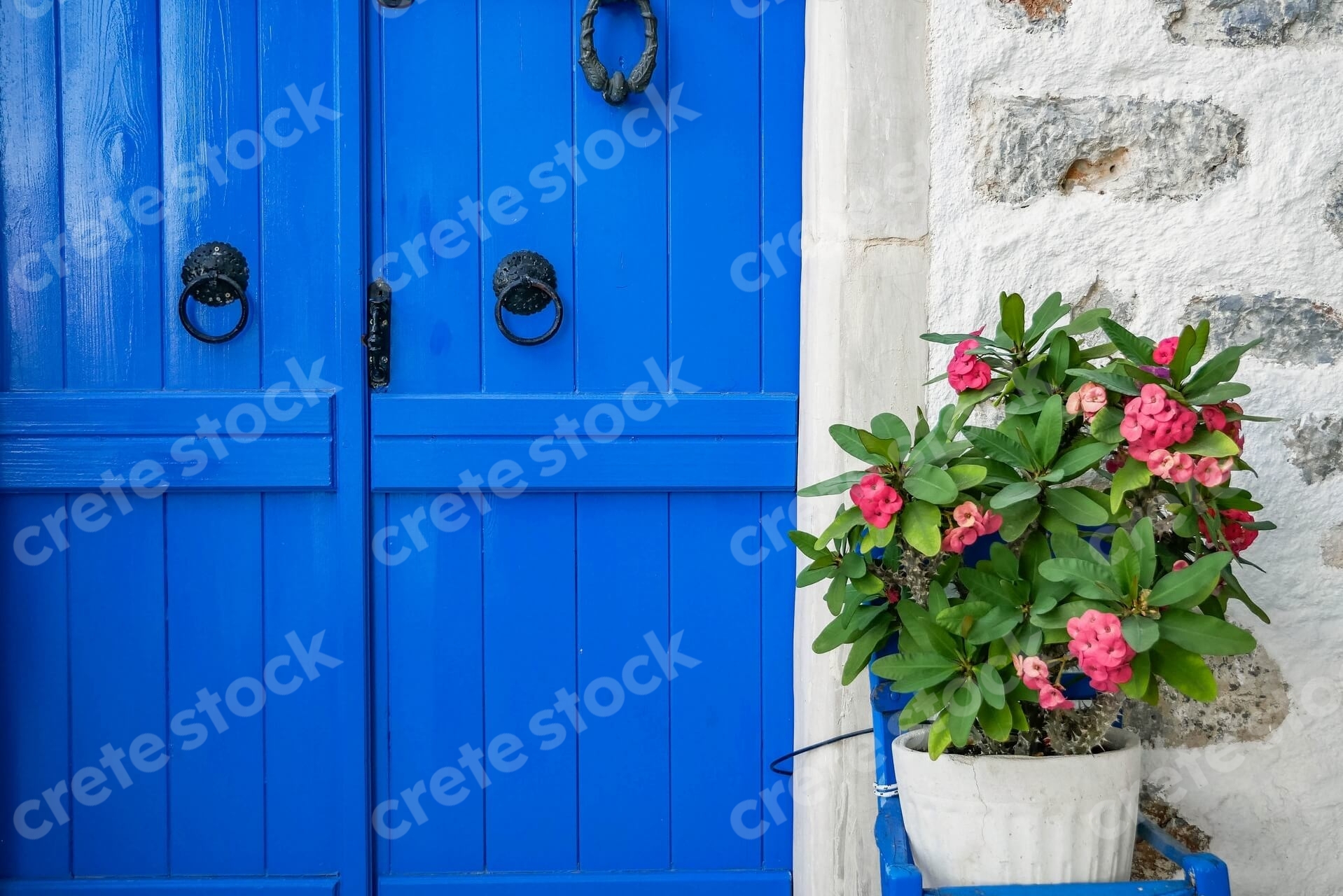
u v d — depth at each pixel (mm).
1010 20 1699
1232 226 1693
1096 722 1369
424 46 1854
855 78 1713
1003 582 1293
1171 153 1696
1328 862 1706
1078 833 1332
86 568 1857
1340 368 1687
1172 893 1281
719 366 1886
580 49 1848
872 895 1769
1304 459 1688
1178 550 1383
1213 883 1289
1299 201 1687
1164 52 1689
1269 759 1706
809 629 1803
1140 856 1727
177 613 1866
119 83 1834
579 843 1898
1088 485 1674
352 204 1837
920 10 1713
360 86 1829
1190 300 1703
